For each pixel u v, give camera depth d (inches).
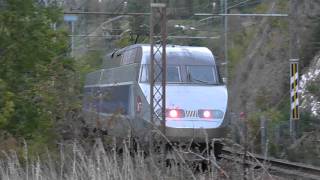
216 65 2714.1
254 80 5654.5
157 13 2662.4
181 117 2459.4
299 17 5211.6
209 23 6756.9
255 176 1331.2
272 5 6186.0
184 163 1350.9
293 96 3420.3
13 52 1871.3
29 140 1797.5
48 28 1935.3
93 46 6368.1
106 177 1322.6
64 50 1982.0
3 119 1715.1
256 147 3223.4
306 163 3004.4
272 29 5944.9
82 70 1950.1
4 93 1760.6
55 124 1790.1
